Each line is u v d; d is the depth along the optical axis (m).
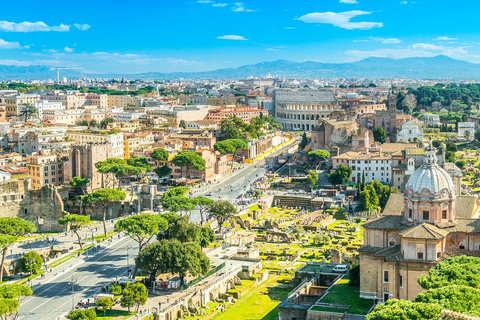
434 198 186.25
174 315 199.50
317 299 197.38
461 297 143.50
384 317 137.62
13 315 195.12
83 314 180.00
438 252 180.88
